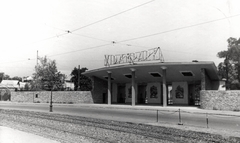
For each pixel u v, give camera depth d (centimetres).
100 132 1370
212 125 1573
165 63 3123
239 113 2272
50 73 6481
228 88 4197
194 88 3716
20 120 2050
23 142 1074
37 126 1658
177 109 2808
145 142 1093
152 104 3947
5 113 2641
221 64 4466
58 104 4462
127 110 2950
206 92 2783
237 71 4150
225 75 4372
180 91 3731
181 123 1625
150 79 3959
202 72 3039
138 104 3997
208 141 1082
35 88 6462
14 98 5669
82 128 1534
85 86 7506
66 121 1856
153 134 1259
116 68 3691
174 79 3688
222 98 2627
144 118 2025
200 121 1791
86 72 4441
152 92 4122
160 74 3600
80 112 2709
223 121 1783
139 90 4441
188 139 1129
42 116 2294
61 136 1278
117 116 2209
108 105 3856
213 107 2692
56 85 6462
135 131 1356
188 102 3634
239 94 2498
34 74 6531
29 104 4575
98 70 4059
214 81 4194
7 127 1575
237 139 1106
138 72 3697
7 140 1116
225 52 4041
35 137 1203
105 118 2022
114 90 4800
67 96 4800
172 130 1366
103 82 4816
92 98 4581
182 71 3291
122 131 1352
